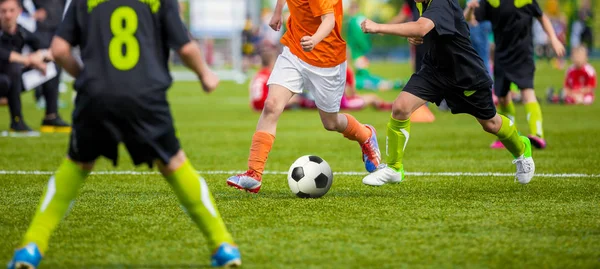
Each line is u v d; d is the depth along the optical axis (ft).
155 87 33.81
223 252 34.27
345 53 56.49
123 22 34.24
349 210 48.34
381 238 40.22
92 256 36.88
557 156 77.25
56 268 34.78
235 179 53.52
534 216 46.14
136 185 59.72
